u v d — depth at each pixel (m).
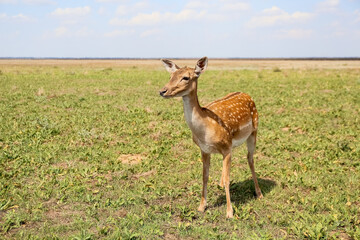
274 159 8.51
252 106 6.66
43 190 6.60
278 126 11.82
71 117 12.99
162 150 9.08
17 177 7.16
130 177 7.38
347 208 5.70
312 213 5.63
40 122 11.48
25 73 35.97
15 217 5.48
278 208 5.87
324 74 36.06
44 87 22.67
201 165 8.10
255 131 6.60
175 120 12.77
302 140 10.06
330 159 8.41
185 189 6.80
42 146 9.23
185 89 5.07
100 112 14.08
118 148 9.29
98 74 36.09
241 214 5.62
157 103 16.61
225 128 5.52
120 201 6.10
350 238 4.88
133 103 16.61
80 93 20.09
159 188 6.67
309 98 17.97
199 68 5.12
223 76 34.47
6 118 12.52
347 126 11.86
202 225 5.29
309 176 7.24
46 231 5.08
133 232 5.00
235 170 7.76
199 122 5.28
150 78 31.44
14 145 9.27
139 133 10.77
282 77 32.56
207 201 6.25
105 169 7.70
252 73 39.53
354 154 8.70
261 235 4.81
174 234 5.04
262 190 6.66
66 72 39.16
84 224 5.24
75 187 6.62
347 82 26.44
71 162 8.16
